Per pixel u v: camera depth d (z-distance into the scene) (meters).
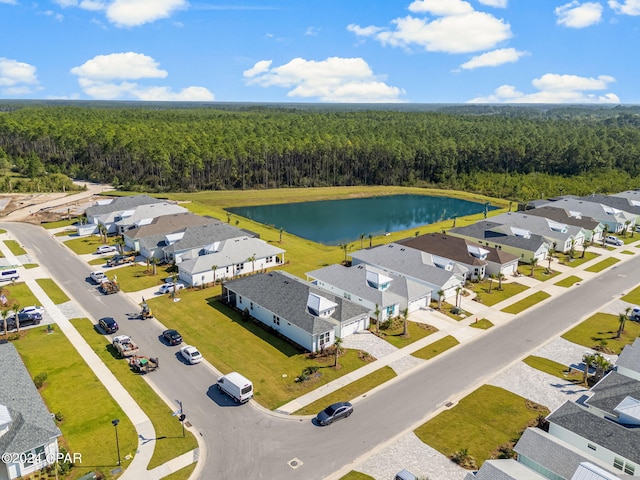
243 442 32.91
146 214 88.19
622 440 30.00
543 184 151.50
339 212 126.56
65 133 166.50
